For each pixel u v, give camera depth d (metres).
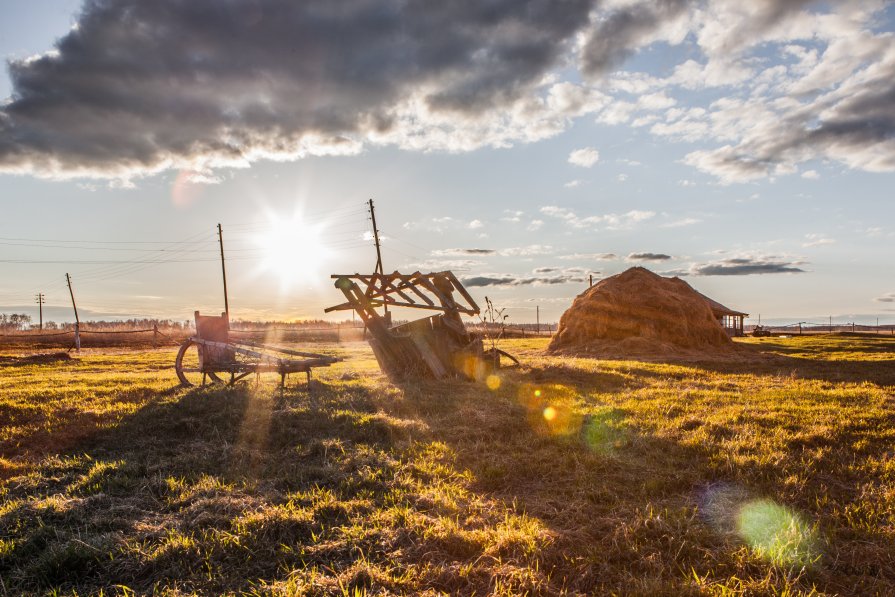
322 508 5.23
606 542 4.64
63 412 9.48
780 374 17.12
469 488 6.05
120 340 54.69
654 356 24.30
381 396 11.53
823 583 3.97
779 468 6.38
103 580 4.07
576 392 12.52
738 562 4.23
